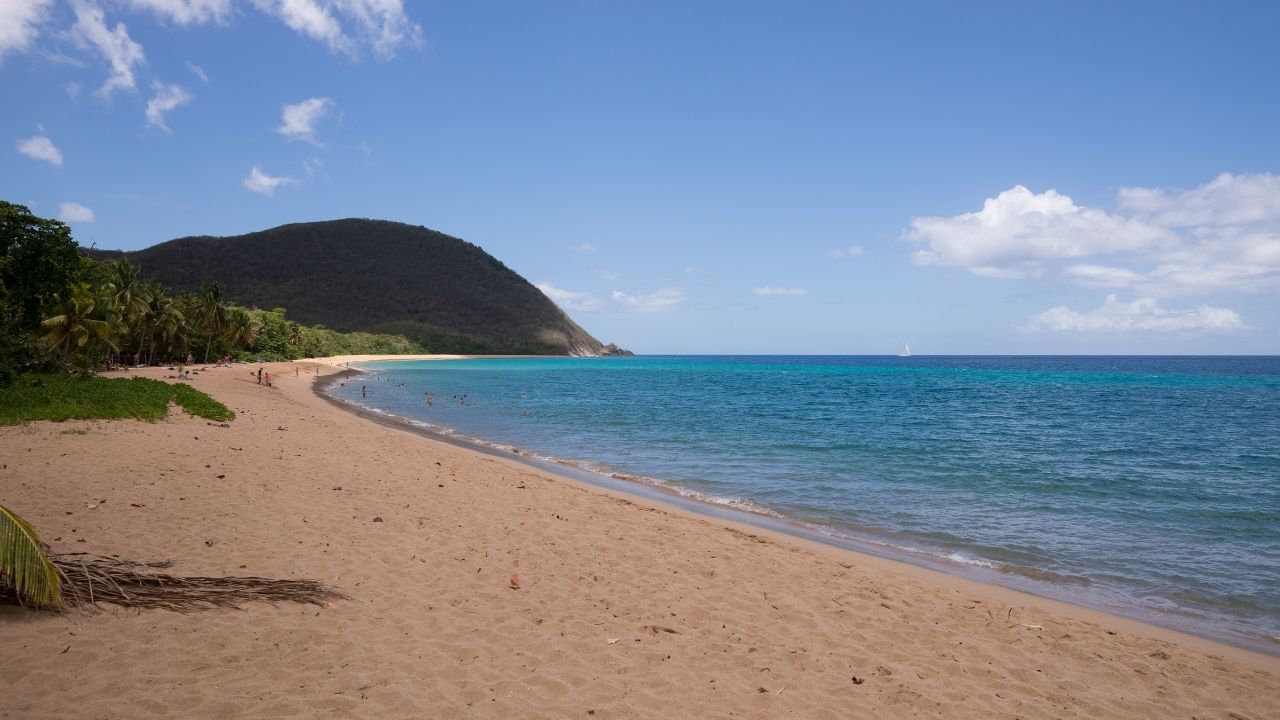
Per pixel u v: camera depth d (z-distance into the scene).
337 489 11.86
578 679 5.34
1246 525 13.68
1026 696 5.75
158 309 64.75
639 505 13.29
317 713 4.47
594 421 33.97
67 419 17.55
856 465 20.73
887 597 8.25
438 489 12.84
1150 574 10.41
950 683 5.89
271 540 8.50
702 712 4.96
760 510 14.47
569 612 6.86
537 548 9.19
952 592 8.76
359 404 42.12
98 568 6.54
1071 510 15.00
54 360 25.86
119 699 4.48
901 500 15.78
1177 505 15.56
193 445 15.41
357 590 6.98
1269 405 49.34
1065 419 38.12
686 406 44.53
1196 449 25.72
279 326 106.56
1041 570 10.57
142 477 11.53
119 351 52.88
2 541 5.36
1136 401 53.44
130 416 18.91
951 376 107.56
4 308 27.56
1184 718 5.54
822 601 7.90
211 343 79.06
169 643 5.41
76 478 11.09
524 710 4.77
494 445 23.98
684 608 7.28
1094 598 9.30
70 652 5.12
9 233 39.12
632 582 8.05
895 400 52.44
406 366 129.62
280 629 5.84
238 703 4.53
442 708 4.69
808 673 5.86
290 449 16.30
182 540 8.18
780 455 22.70
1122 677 6.30
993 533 12.86
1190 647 7.52
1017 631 7.39
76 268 43.78
